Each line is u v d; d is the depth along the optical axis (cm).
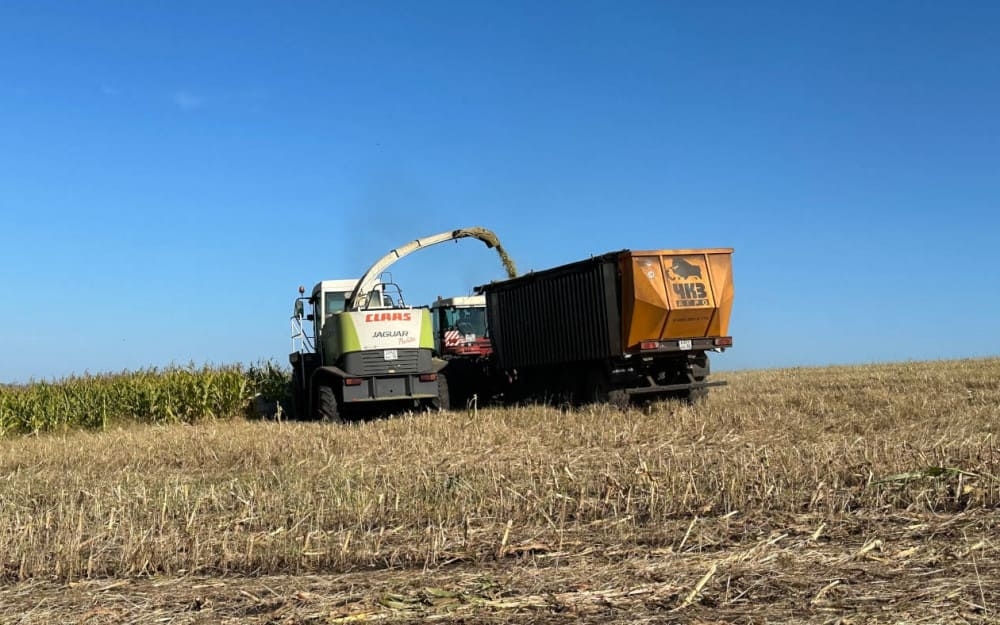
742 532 739
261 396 2538
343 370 1917
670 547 692
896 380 2422
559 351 1977
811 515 781
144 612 580
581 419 1662
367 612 554
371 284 2041
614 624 514
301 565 705
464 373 2348
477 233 2183
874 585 561
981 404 1711
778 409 1742
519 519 827
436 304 2509
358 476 1065
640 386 1880
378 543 747
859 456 1032
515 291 2141
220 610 580
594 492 927
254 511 890
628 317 1783
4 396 2406
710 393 2220
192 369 2505
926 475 855
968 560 611
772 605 534
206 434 1681
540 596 571
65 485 1173
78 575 692
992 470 910
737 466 979
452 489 947
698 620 512
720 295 1800
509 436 1488
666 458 1105
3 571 704
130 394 2420
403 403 2025
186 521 852
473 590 592
